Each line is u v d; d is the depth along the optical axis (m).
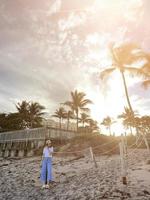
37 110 46.75
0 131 44.75
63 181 8.00
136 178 7.20
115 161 13.14
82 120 54.25
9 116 50.19
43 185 6.98
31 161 16.27
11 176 9.96
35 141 22.62
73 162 13.85
